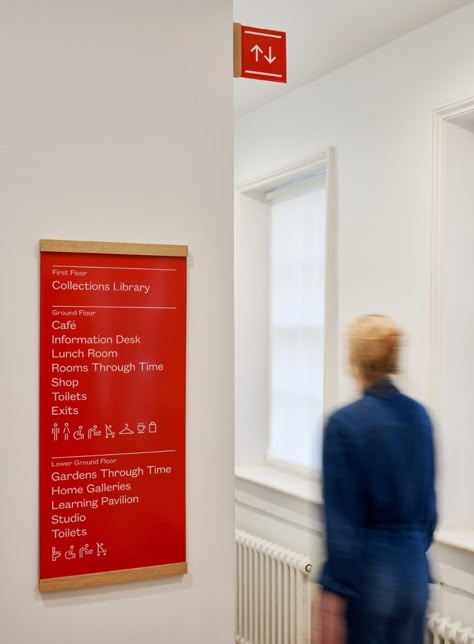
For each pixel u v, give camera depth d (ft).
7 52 6.16
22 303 6.17
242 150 14.02
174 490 6.61
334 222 11.29
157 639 6.57
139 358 6.49
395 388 6.14
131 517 6.45
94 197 6.42
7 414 6.11
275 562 11.63
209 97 6.84
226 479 6.85
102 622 6.40
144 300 6.52
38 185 6.24
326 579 5.80
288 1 8.97
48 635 6.23
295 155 12.30
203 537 6.75
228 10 6.93
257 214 14.15
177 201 6.71
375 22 9.48
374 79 10.41
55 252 6.23
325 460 5.90
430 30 9.41
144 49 6.61
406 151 9.81
